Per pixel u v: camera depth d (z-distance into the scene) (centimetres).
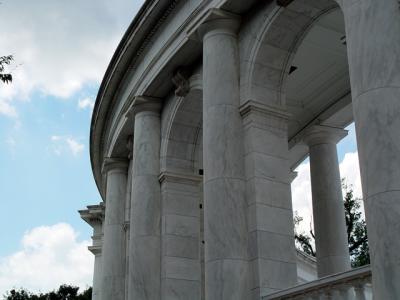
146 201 3525
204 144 2742
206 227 2588
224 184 2600
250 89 2778
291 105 3938
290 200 2664
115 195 4656
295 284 2505
